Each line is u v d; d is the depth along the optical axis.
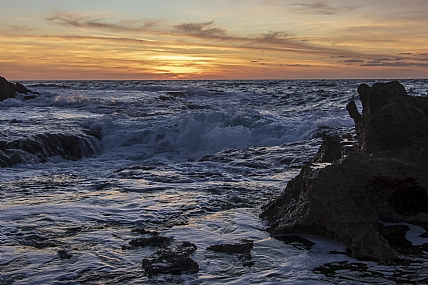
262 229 4.52
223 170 7.95
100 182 6.84
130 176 7.31
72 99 22.30
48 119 14.69
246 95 30.12
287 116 15.95
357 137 6.30
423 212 4.66
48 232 4.38
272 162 8.66
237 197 5.85
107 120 13.72
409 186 4.56
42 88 37.75
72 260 3.67
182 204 5.48
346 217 4.16
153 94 28.83
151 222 4.75
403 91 5.88
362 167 4.54
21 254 3.79
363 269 3.50
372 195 4.63
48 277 3.33
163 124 13.45
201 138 12.52
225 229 4.51
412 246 4.00
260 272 3.45
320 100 25.77
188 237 4.26
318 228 4.23
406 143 5.08
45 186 6.59
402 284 3.22
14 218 4.85
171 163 10.55
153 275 3.37
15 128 12.29
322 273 3.42
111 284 3.23
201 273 3.43
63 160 10.33
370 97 5.93
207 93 31.48
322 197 4.27
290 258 3.73
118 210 5.21
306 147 10.10
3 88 23.42
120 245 4.04
